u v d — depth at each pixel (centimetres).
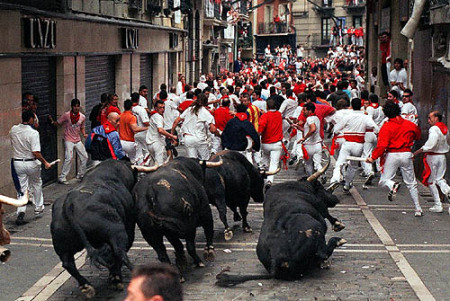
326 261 983
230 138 1385
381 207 1417
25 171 1292
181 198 869
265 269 991
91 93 2116
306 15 8081
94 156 1339
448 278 952
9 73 1412
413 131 1311
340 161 1503
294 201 968
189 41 4181
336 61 5847
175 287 308
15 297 875
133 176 934
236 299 866
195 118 1533
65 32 1783
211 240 973
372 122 1488
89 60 2083
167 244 1138
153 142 1648
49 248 1103
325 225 977
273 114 1543
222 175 1102
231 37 5609
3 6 1357
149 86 3105
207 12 4522
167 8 3228
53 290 900
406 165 1315
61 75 1777
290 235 921
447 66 1529
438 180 1352
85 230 796
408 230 1220
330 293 887
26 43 1505
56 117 1780
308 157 1576
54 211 831
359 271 980
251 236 1188
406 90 1781
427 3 1814
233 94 2353
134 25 2592
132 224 895
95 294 878
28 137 1280
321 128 1620
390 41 2762
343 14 7888
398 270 987
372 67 3375
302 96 1905
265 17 8194
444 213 1359
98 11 2106
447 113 1561
